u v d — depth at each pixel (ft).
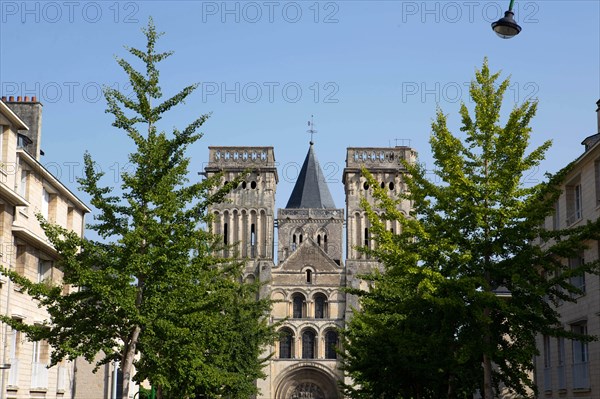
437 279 98.63
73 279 108.27
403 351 105.70
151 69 112.57
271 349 349.61
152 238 107.24
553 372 148.66
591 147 129.29
